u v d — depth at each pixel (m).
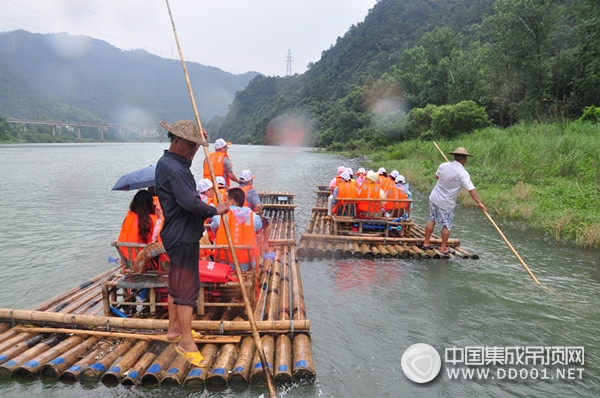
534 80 28.08
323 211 9.71
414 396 3.06
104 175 18.58
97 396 3.00
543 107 27.77
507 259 6.42
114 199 11.84
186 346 3.12
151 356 3.39
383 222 7.17
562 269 5.93
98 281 5.12
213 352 3.48
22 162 26.50
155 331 3.76
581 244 7.15
